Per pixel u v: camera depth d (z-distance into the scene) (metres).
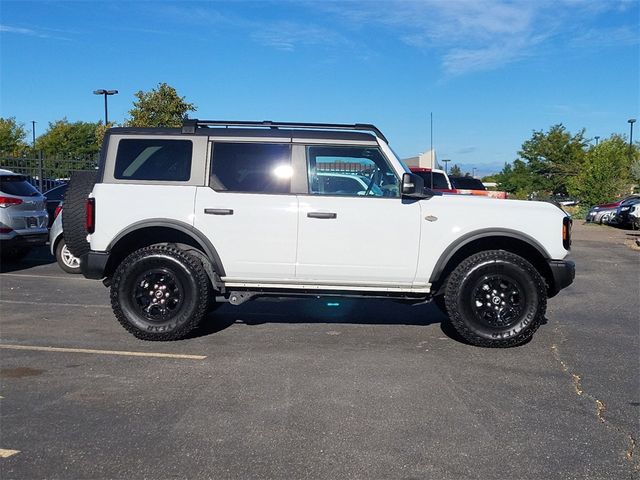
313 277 6.21
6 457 3.66
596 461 3.68
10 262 12.19
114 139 6.32
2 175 10.79
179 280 6.18
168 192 6.19
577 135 47.56
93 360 5.61
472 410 4.46
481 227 6.11
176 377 5.14
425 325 7.14
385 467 3.58
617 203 28.20
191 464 3.59
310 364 5.53
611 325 7.30
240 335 6.59
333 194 6.20
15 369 5.34
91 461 3.62
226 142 6.27
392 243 6.12
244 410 4.41
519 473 3.52
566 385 5.04
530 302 6.07
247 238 6.14
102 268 6.20
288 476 3.46
